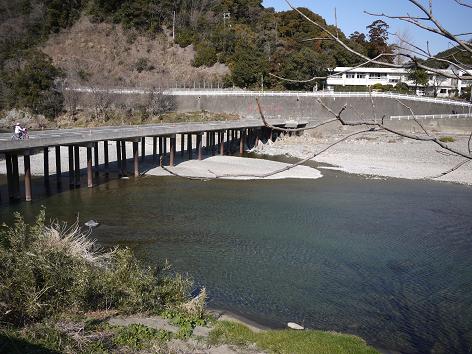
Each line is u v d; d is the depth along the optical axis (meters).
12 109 56.66
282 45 65.69
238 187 26.92
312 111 55.12
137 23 84.12
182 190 25.88
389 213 22.06
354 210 22.42
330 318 11.78
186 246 16.83
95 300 10.33
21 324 8.94
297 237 18.17
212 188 26.52
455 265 15.66
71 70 66.12
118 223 19.48
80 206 22.12
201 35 80.44
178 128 32.69
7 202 22.53
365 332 11.12
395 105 51.44
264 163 34.16
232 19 81.44
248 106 59.34
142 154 34.62
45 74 56.97
